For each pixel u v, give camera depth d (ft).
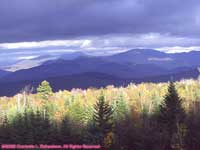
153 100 343.87
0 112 293.02
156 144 204.64
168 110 213.46
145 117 262.67
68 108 324.39
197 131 208.44
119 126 217.77
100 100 216.54
